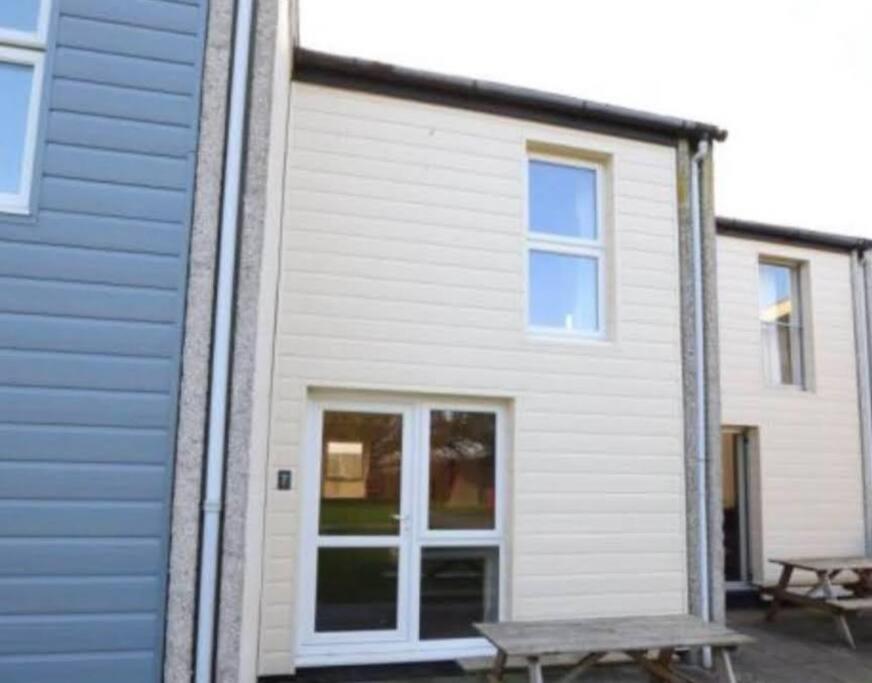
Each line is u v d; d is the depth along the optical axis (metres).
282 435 5.17
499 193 5.88
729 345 8.65
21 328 3.03
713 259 6.38
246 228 3.36
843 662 5.92
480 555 5.66
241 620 3.18
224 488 3.19
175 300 3.21
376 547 5.43
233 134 3.35
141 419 3.12
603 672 5.48
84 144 3.18
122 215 3.19
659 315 6.21
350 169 5.55
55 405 3.03
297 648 5.14
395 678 5.21
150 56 3.30
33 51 3.21
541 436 5.73
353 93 5.63
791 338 9.25
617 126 6.29
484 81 5.79
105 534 3.03
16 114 3.21
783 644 6.51
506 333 5.75
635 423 5.99
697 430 6.09
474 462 5.72
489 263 5.78
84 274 3.12
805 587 7.80
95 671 2.96
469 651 5.46
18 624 2.91
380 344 5.45
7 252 3.04
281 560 5.06
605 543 5.77
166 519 3.10
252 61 3.49
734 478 8.86
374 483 5.50
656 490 5.96
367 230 5.53
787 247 9.14
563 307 6.15
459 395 5.63
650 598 5.81
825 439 8.96
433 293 5.62
